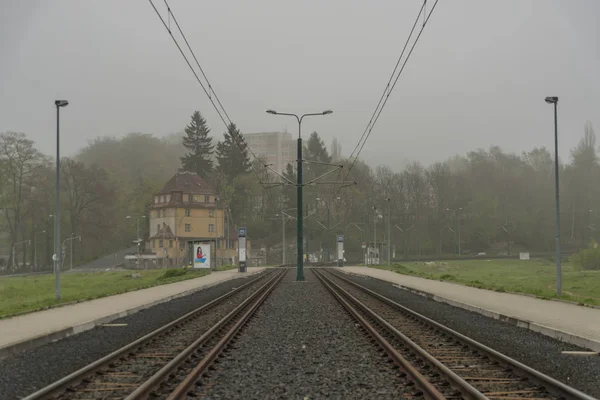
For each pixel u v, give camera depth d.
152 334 14.71
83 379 9.86
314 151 145.50
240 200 132.25
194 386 9.31
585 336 13.98
